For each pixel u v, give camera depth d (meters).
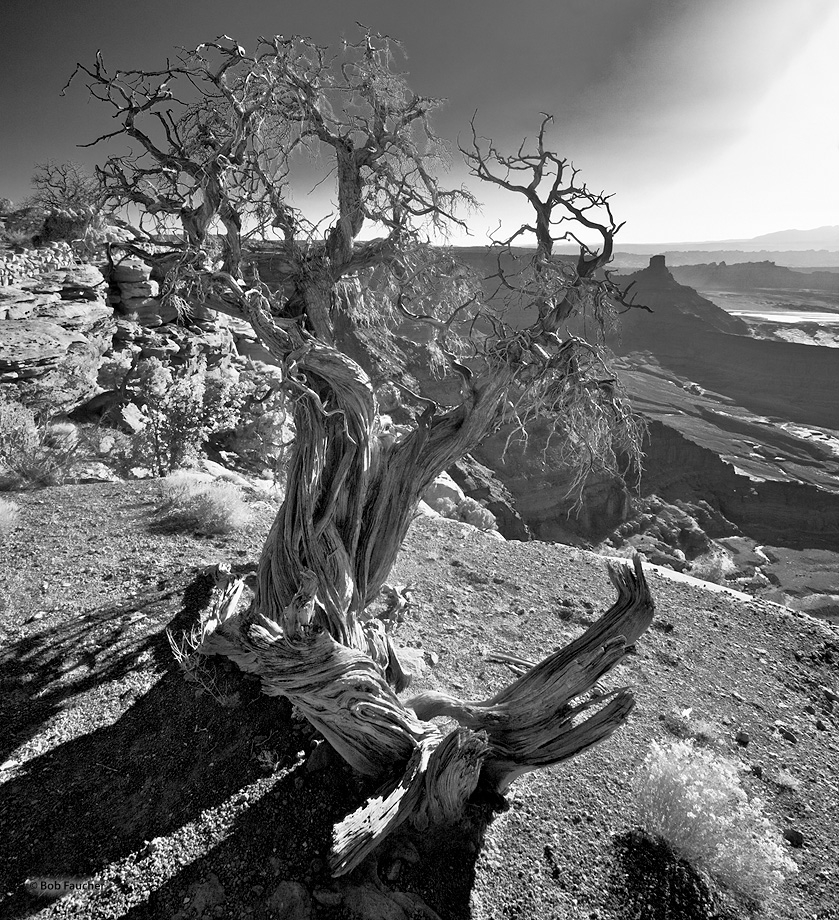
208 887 4.19
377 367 6.41
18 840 4.42
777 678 8.66
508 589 10.17
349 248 6.02
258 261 6.04
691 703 7.67
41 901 4.02
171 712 5.71
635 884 4.82
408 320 6.23
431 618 8.78
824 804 6.28
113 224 6.22
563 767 5.94
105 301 24.55
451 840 4.71
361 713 4.66
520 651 8.17
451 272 6.50
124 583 7.98
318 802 4.89
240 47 5.21
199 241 5.58
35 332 18.67
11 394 16.28
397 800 4.36
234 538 10.23
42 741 5.29
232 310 5.68
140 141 5.40
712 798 5.28
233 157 5.35
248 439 21.14
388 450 6.13
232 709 5.77
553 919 4.42
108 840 4.49
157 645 6.62
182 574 8.23
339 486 5.66
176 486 11.96
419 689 6.73
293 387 5.27
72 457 13.88
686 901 4.77
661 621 9.79
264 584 6.00
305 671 4.59
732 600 11.14
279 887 4.20
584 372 5.50
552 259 5.59
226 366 30.39
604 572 11.46
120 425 20.45
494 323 5.84
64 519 10.15
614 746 6.42
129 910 4.01
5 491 11.59
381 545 6.18
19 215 32.09
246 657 5.31
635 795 5.67
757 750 6.98
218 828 4.62
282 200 5.61
